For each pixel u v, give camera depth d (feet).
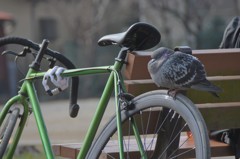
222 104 21.63
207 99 21.68
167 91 18.49
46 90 21.06
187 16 144.25
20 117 21.89
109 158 21.21
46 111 88.17
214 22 148.77
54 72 20.90
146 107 19.02
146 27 19.53
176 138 19.67
